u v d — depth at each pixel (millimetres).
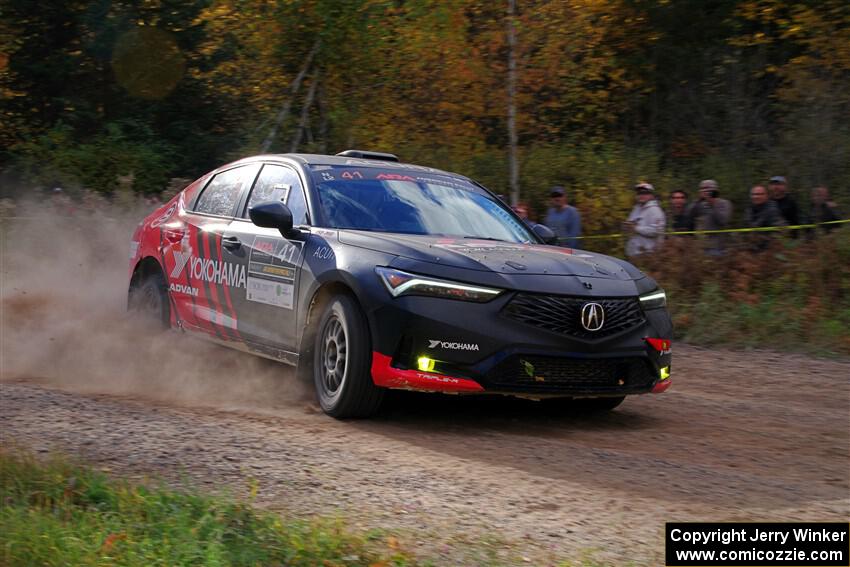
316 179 18188
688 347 27359
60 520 9781
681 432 16266
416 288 14969
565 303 15148
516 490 12172
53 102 74062
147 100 75250
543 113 46969
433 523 10758
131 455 12922
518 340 14797
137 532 9602
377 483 12203
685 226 32562
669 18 52531
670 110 53781
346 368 15383
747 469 13727
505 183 45719
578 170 45062
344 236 16547
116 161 63719
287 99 44250
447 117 45219
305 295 16516
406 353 14969
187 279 20344
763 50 50594
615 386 15625
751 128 50688
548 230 19250
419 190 18781
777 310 28109
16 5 70750
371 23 42781
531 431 15758
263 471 12461
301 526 9984
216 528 9664
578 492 12188
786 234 30703
